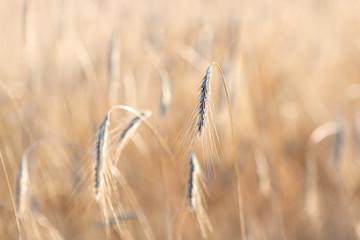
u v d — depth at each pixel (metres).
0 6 2.16
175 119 1.64
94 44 1.78
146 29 1.78
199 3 2.03
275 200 1.59
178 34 1.94
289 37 2.22
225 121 1.57
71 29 1.68
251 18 1.88
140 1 2.05
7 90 1.45
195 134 1.17
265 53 1.80
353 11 2.85
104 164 1.23
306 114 2.12
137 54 1.72
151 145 1.62
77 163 1.50
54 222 1.53
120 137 1.26
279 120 1.83
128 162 1.64
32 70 1.62
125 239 1.38
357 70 2.38
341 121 1.55
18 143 1.59
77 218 1.52
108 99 1.50
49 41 1.75
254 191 1.64
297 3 2.42
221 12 1.95
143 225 1.39
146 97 1.66
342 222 1.66
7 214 1.48
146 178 1.62
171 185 1.57
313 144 1.56
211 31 1.72
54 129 1.62
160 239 1.57
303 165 1.88
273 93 1.74
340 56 2.49
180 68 1.80
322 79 2.38
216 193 1.63
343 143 1.55
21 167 1.31
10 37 2.15
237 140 1.64
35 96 1.63
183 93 1.78
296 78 2.22
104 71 1.66
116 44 1.48
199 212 1.29
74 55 1.76
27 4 1.55
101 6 1.87
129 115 1.51
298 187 1.69
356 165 1.73
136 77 1.66
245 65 1.63
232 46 1.55
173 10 2.15
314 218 1.61
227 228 1.61
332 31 2.54
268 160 1.59
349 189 1.67
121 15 1.83
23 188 1.31
